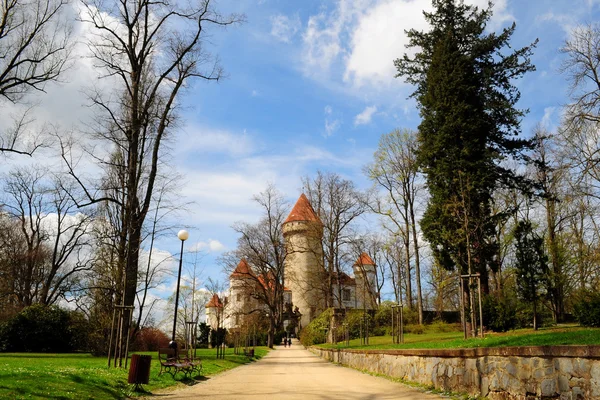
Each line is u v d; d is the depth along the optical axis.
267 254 53.00
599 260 29.17
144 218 22.53
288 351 51.50
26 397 8.76
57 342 32.00
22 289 41.97
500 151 29.00
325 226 50.03
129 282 21.52
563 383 7.77
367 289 48.97
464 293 23.11
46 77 19.66
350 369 23.23
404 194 45.34
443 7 29.97
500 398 9.51
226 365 25.77
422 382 13.58
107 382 11.87
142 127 23.30
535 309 23.55
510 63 28.47
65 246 42.03
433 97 28.81
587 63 22.44
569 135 22.44
